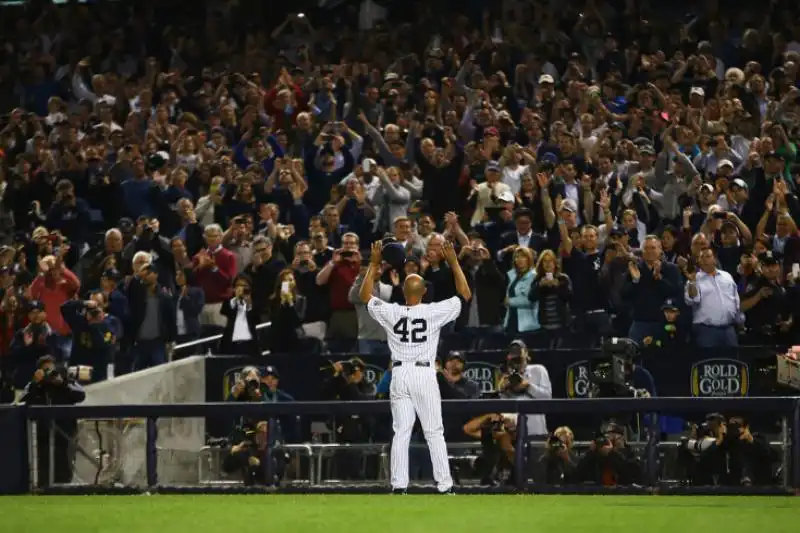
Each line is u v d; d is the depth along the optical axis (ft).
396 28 320.91
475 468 164.55
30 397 177.58
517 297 201.05
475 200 231.71
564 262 206.08
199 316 220.23
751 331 198.29
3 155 279.08
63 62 332.39
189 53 322.55
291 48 326.24
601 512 133.90
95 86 306.96
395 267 200.54
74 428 170.81
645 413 158.30
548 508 137.80
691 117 248.11
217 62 316.60
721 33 294.46
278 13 344.49
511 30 300.20
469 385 178.81
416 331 146.61
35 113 313.12
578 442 170.81
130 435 173.68
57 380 177.78
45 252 231.71
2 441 167.12
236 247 226.17
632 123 255.09
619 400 154.92
